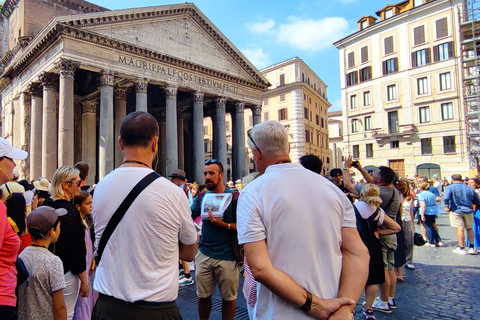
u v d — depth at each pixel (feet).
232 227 16.67
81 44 71.46
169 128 86.89
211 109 125.49
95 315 8.37
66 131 67.51
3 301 8.82
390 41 125.49
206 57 98.78
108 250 8.45
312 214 7.71
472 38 102.63
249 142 9.59
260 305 7.91
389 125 125.59
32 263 11.72
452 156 111.14
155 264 8.36
